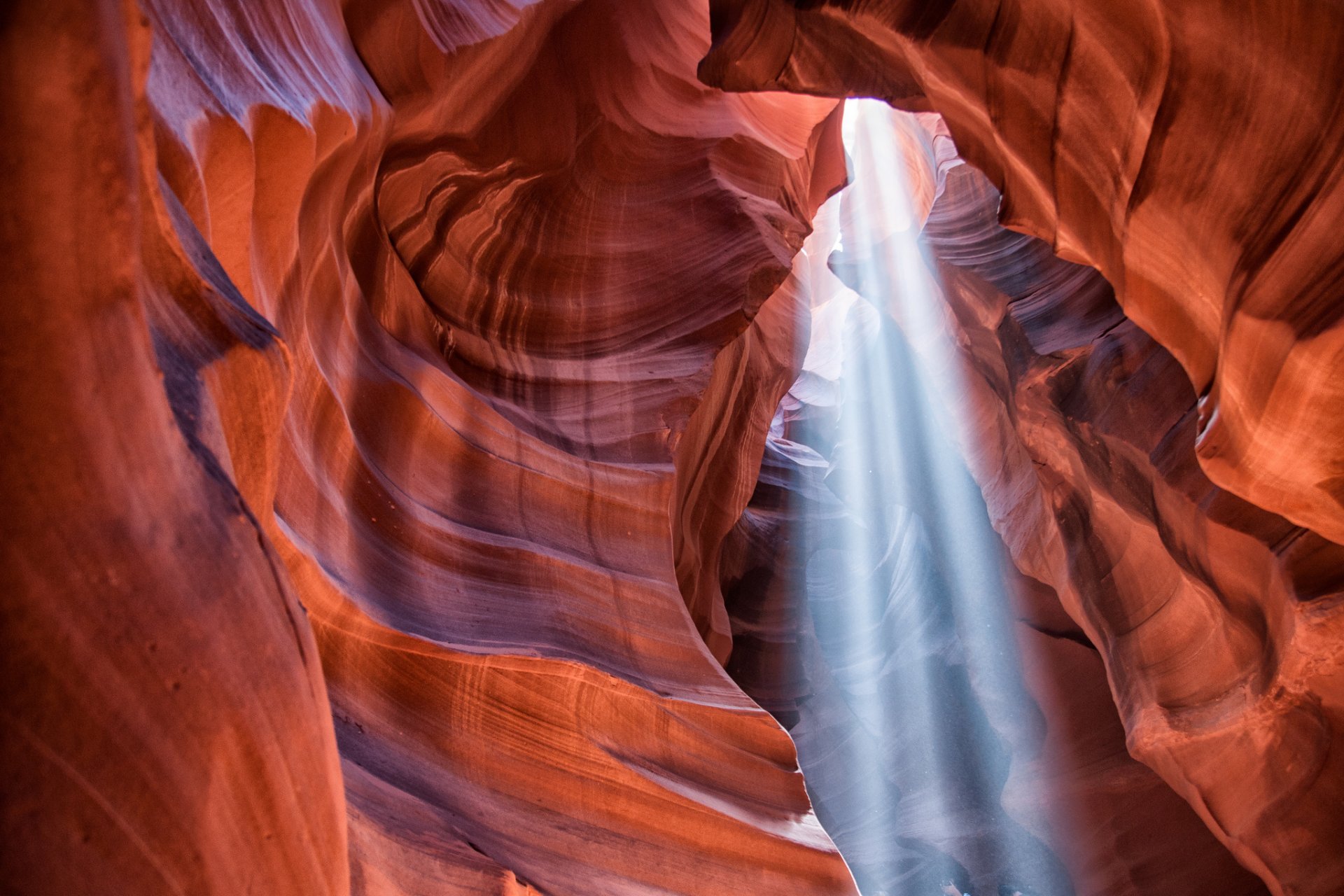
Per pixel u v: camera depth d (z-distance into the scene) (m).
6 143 1.61
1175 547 9.11
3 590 1.60
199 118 3.46
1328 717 7.73
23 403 1.65
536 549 7.07
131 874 1.71
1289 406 4.68
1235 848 9.11
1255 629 8.27
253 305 4.11
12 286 1.64
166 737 1.83
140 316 1.87
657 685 6.93
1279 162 4.57
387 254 7.75
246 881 2.03
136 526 1.83
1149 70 5.04
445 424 7.14
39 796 1.58
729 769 7.01
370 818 3.98
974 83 6.34
